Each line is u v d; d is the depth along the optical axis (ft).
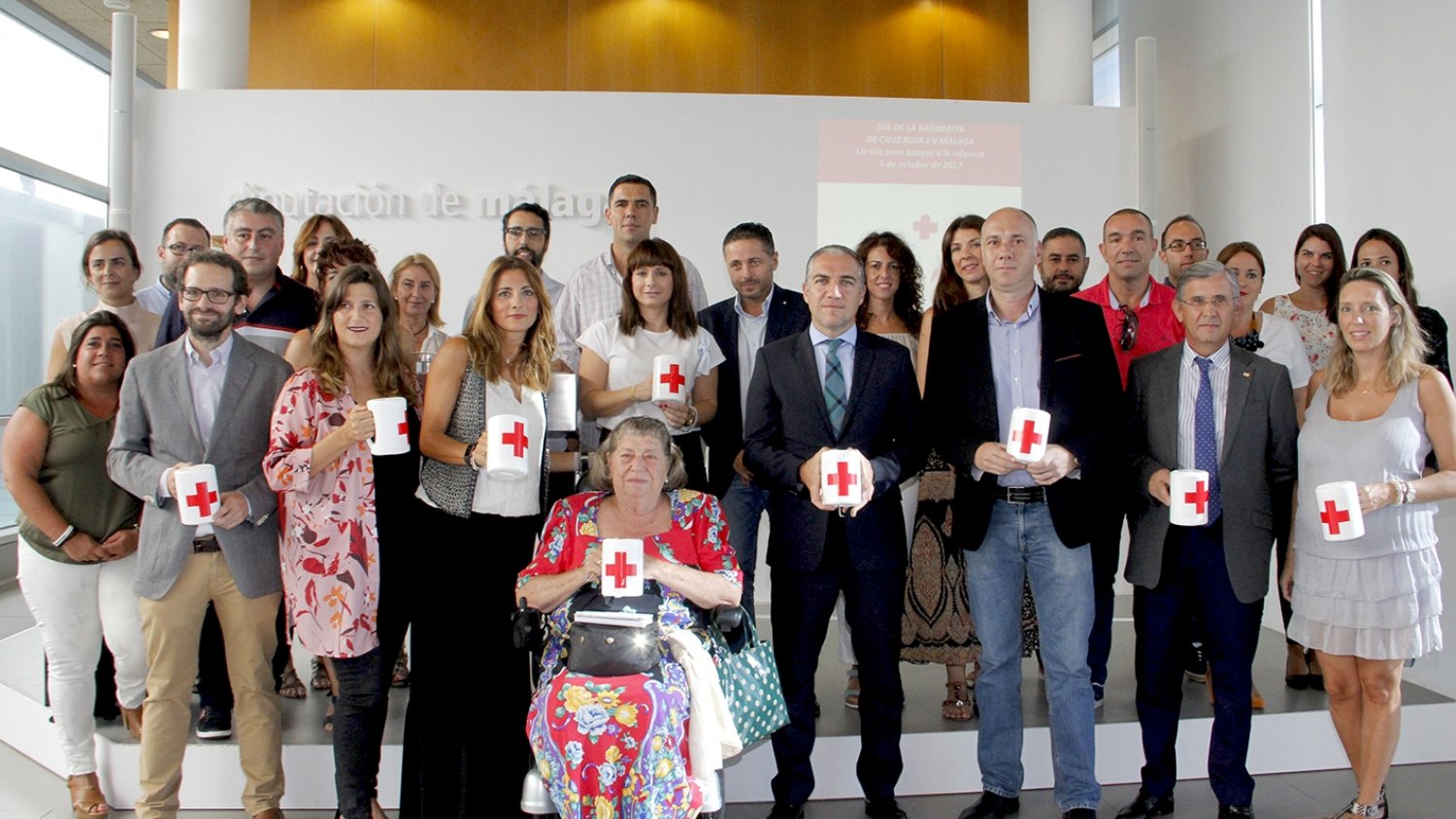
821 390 9.52
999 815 9.92
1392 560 9.12
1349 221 15.66
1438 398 9.12
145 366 9.04
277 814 9.28
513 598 9.20
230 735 10.72
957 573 11.60
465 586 8.95
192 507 8.30
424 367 11.07
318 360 8.92
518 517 9.20
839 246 9.62
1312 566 9.51
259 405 9.13
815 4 24.80
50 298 23.21
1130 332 11.98
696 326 10.75
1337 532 8.66
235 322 10.78
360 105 18.84
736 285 11.49
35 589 9.98
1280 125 17.74
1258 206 18.43
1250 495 9.44
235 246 10.83
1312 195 16.85
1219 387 9.63
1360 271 9.37
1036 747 11.03
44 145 23.11
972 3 25.17
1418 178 14.15
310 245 12.65
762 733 8.54
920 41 25.03
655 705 7.65
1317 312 12.89
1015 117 19.66
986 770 9.96
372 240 18.88
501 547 9.11
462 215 18.99
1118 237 12.03
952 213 19.56
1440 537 13.42
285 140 18.72
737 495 11.35
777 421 9.75
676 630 8.20
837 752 10.77
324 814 10.27
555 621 8.48
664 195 19.22
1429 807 10.43
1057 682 9.55
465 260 19.03
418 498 9.14
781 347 9.77
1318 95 16.74
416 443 9.35
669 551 8.67
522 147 19.07
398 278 12.45
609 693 7.66
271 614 9.18
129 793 10.37
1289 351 11.90
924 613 11.59
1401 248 12.28
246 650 9.12
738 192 19.31
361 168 18.85
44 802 10.74
